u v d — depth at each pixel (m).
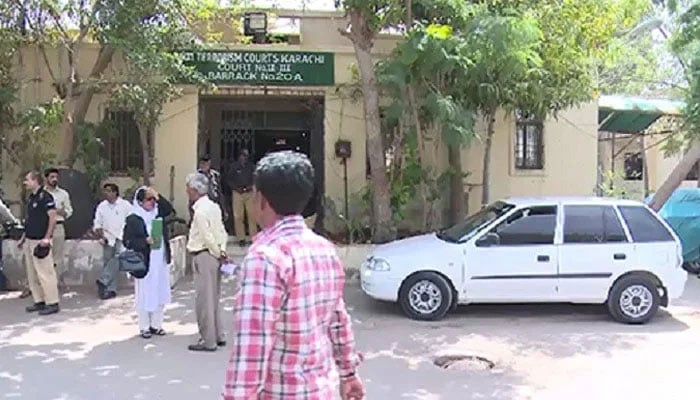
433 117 12.66
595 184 16.38
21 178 14.10
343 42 15.95
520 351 8.59
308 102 16.38
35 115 13.32
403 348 8.68
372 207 14.34
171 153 15.16
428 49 12.00
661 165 26.09
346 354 3.36
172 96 13.97
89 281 12.30
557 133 16.23
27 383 7.12
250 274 2.88
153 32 12.89
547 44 13.13
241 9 15.65
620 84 22.95
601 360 8.20
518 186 16.08
